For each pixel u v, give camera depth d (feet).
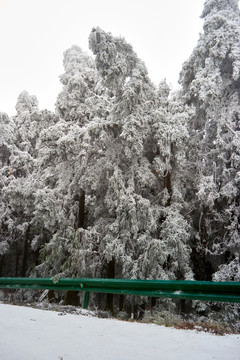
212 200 56.24
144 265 48.98
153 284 24.84
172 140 53.31
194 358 11.39
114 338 13.88
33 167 85.61
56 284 31.89
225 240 59.82
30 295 61.98
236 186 59.26
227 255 63.87
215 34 65.98
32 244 77.36
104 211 59.41
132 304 52.95
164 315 23.11
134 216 49.55
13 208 78.79
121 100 51.67
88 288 29.22
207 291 22.54
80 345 12.50
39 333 13.92
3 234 86.02
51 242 53.26
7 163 90.07
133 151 50.96
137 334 14.88
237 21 69.92
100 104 54.39
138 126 51.01
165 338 14.33
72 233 51.08
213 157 64.80
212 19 68.74
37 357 10.72
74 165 54.85
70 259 49.90
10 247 93.71
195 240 64.49
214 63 65.92
